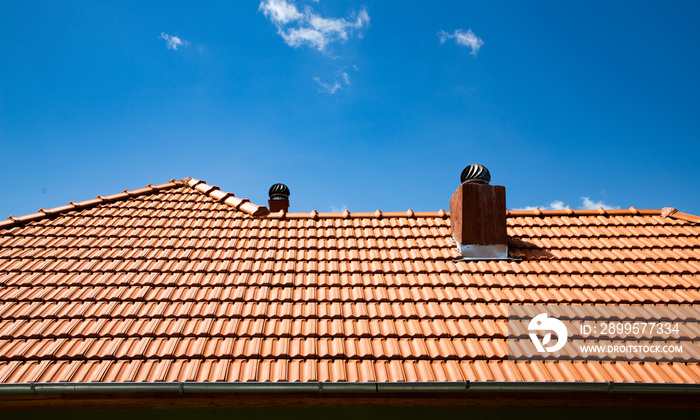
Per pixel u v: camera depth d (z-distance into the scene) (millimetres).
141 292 4777
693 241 6145
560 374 3781
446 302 4793
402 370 3809
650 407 3836
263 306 4645
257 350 3990
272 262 5594
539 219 6938
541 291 4957
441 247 5996
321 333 4266
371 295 4914
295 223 6844
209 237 6199
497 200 5762
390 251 5949
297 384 3604
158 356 3896
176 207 7246
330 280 5215
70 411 3803
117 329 4211
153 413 3801
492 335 4242
